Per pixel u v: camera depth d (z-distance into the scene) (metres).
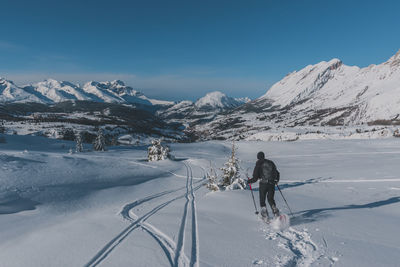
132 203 9.41
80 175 15.46
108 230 4.62
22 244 4.11
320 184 11.79
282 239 3.88
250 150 52.75
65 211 9.12
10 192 10.13
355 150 34.62
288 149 46.03
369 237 3.92
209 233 4.27
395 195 8.22
